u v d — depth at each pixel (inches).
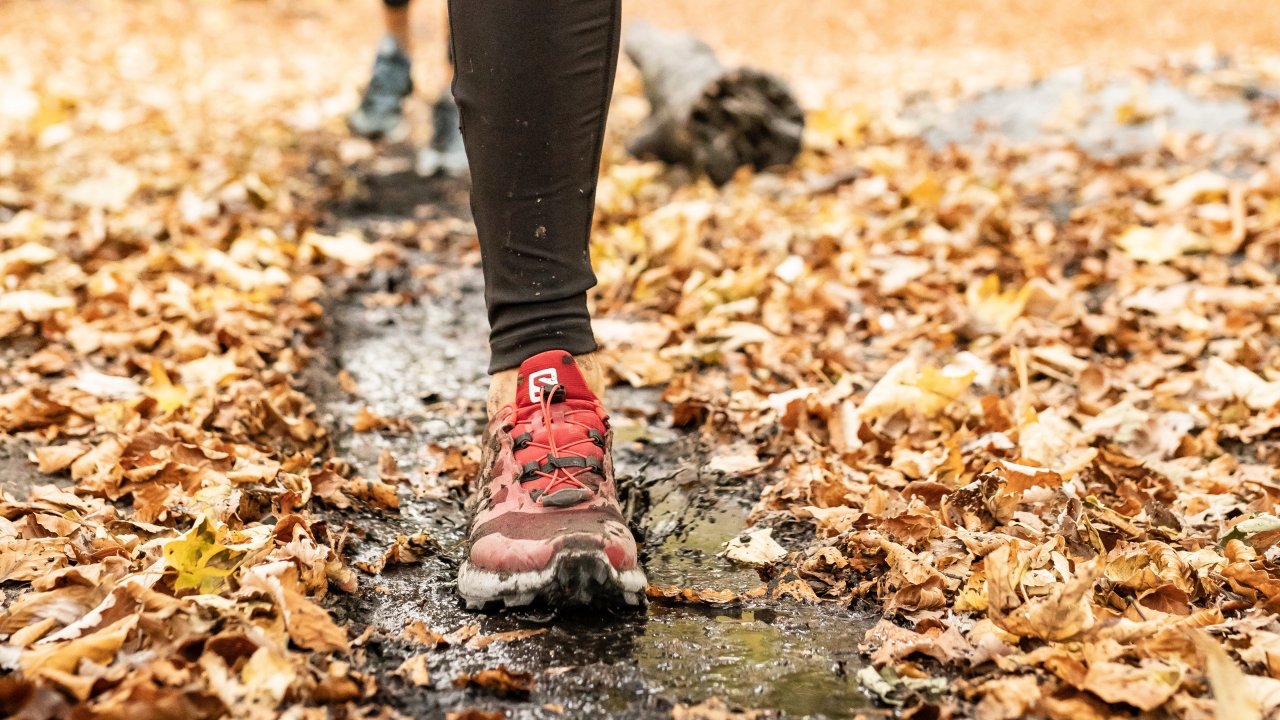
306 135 242.1
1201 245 158.4
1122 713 60.5
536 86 73.7
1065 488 84.7
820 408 106.7
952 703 62.4
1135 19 537.6
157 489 86.9
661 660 67.9
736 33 538.0
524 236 78.1
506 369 81.1
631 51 239.3
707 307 140.3
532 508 74.7
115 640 61.5
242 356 119.3
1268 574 73.7
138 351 122.0
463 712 59.2
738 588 79.0
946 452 97.4
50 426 101.4
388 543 85.0
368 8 551.8
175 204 176.9
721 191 204.5
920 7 604.7
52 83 274.4
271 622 65.7
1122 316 135.3
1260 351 124.3
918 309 141.7
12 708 55.4
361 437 106.4
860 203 189.2
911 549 80.1
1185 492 92.1
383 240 173.8
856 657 68.7
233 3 502.6
